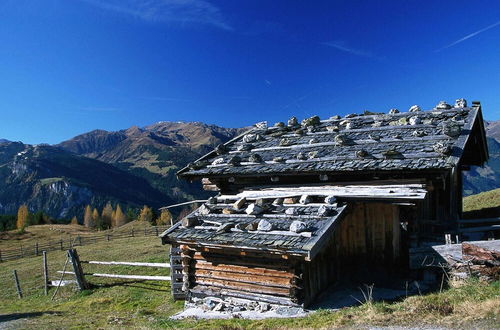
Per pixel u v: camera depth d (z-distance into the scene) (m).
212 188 15.48
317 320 8.82
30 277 23.56
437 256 10.05
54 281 19.66
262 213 11.80
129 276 17.41
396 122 13.93
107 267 21.92
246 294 11.14
